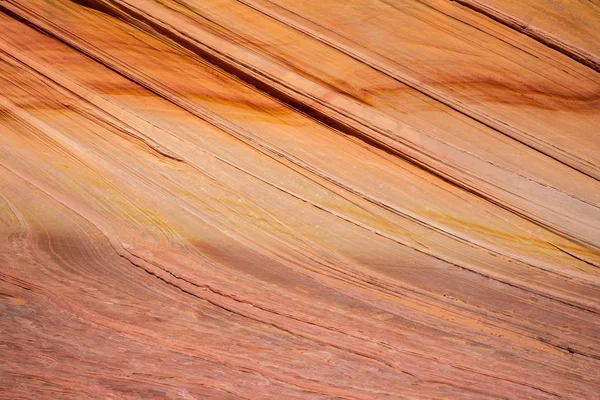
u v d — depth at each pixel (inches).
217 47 435.5
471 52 484.4
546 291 344.2
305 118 434.6
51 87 405.4
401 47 471.8
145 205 345.7
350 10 475.8
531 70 490.9
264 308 264.5
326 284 311.4
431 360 245.6
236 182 378.6
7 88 399.9
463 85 471.2
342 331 255.9
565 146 456.8
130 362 195.9
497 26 496.4
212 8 449.1
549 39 499.5
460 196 412.8
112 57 425.4
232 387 191.6
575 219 410.3
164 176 372.2
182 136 399.9
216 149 397.7
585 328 312.0
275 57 445.1
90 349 199.6
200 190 367.6
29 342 195.0
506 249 380.5
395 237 367.9
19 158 356.2
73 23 429.7
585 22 516.1
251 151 403.5
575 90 493.7
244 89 436.5
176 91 424.5
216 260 310.3
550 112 480.4
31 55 414.9
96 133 390.9
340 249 347.6
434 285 329.1
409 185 410.3
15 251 271.7
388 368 231.9
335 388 205.3
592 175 443.5
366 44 466.9
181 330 231.8
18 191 325.1
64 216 315.6
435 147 428.5
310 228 359.3
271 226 354.3
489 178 421.7
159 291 267.6
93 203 335.6
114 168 367.6
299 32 457.7
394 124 432.8
